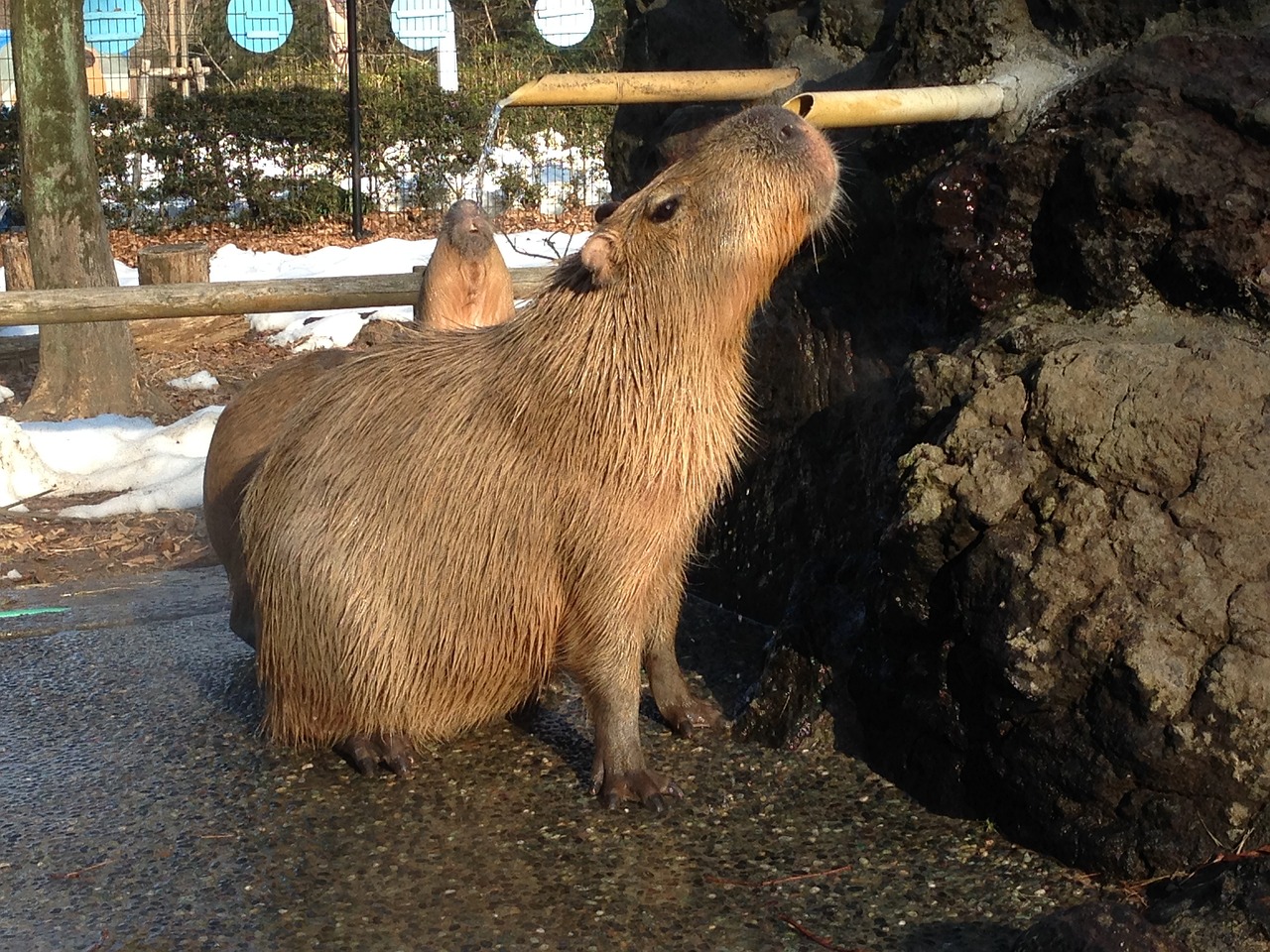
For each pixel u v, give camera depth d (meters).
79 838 3.74
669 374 3.67
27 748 4.37
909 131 4.45
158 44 24.66
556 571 3.87
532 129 19.45
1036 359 3.68
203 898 3.40
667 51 5.72
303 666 4.12
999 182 4.03
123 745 4.38
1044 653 3.38
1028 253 4.04
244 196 18.61
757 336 4.91
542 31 20.25
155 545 7.09
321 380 4.25
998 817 3.63
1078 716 3.38
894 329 4.49
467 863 3.56
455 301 5.47
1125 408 3.42
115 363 9.99
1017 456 3.53
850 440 4.57
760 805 3.83
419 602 3.96
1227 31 3.85
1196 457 3.38
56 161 9.97
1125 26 4.02
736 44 5.38
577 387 3.72
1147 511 3.38
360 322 12.27
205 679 4.95
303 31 23.80
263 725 4.39
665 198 3.61
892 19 4.72
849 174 4.61
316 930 3.24
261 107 18.47
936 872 3.45
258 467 4.36
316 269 14.03
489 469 3.85
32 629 5.57
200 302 7.36
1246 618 3.24
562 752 4.24
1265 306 3.59
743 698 4.47
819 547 4.70
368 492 3.99
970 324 4.12
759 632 5.03
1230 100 3.69
